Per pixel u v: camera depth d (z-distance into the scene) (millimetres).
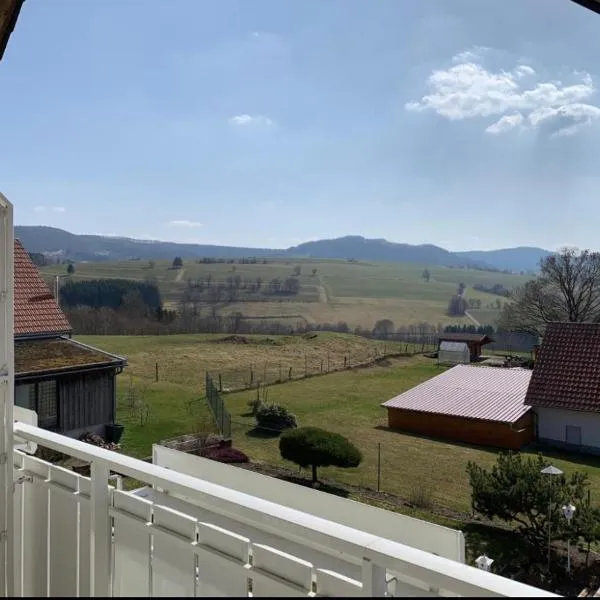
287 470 12891
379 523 1911
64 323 14695
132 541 1758
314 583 1334
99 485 1897
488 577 1156
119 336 36469
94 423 13570
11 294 2154
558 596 1089
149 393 20219
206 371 25406
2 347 2131
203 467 2695
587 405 16094
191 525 1584
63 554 2027
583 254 30250
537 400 16828
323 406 20141
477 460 14648
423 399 18484
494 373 22234
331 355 31047
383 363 29297
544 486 8523
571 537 8250
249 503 1555
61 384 12953
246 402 20125
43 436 2215
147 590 1708
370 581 1277
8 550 2139
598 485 12961
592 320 30062
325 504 2109
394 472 13250
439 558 1229
